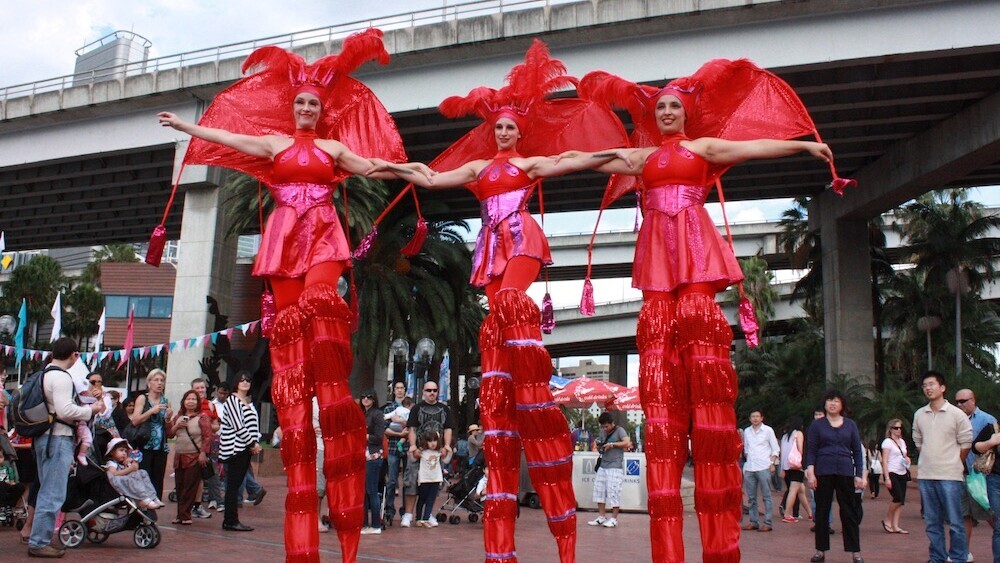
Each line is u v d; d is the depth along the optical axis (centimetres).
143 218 4172
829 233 3578
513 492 625
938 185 2975
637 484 1569
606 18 2420
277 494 1673
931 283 3831
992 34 2223
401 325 2686
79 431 790
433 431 1191
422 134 2908
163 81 2939
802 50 2334
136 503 849
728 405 582
